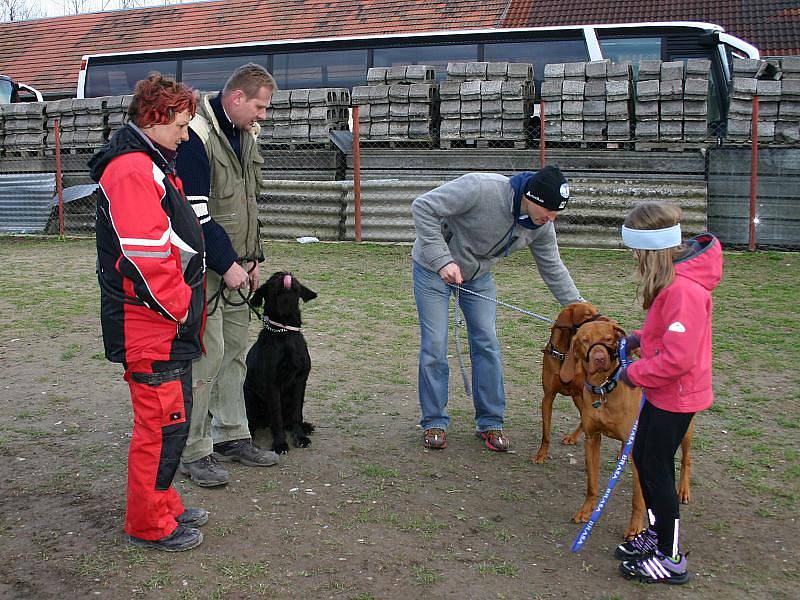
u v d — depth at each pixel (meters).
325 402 5.66
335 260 11.09
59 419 5.21
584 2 23.38
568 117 11.38
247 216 4.35
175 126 3.28
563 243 11.48
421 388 4.84
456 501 4.15
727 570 3.52
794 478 4.47
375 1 24.78
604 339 3.78
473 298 4.82
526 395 5.91
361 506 4.04
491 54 13.20
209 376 4.15
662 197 10.99
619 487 4.40
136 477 3.41
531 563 3.53
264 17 25.47
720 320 7.84
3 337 7.30
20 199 14.23
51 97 25.45
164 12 27.00
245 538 3.67
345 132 13.02
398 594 3.24
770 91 10.77
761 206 10.98
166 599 3.16
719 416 5.41
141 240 3.10
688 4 22.95
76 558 3.45
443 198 4.50
